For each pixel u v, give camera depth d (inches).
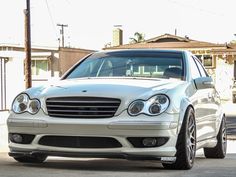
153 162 317.4
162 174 260.1
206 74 354.3
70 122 257.9
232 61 1668.3
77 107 261.1
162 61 314.0
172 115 261.9
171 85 281.0
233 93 1519.4
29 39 946.7
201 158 381.4
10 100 978.7
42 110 266.5
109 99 259.6
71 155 261.0
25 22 951.6
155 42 1919.3
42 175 250.2
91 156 259.0
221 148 374.3
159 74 306.2
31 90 279.9
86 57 331.9
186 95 284.2
